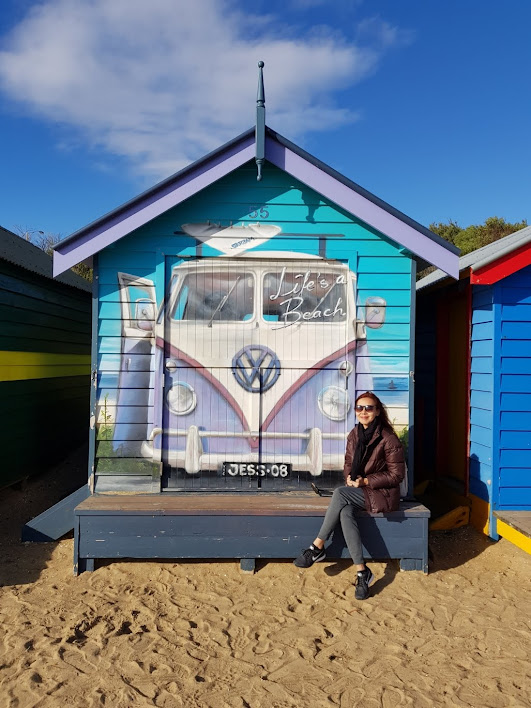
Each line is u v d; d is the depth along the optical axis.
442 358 7.37
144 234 5.54
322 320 5.61
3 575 4.92
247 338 5.58
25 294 7.46
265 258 5.58
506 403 5.76
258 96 5.16
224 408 5.57
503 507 5.74
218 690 3.39
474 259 6.42
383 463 4.88
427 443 7.88
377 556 5.02
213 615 4.32
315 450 5.59
